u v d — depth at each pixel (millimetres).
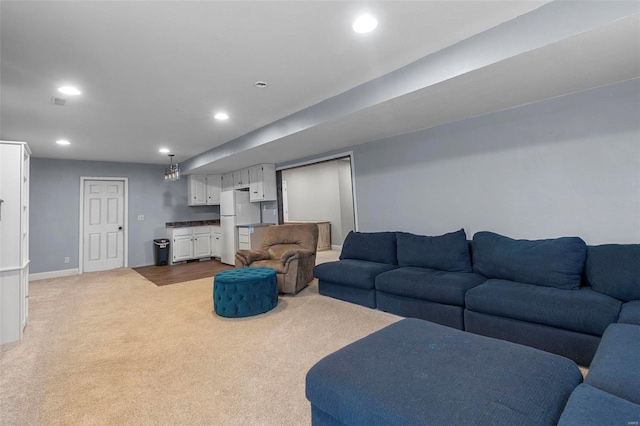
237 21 1934
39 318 3355
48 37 2014
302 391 1871
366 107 2893
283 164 5824
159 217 6988
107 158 6027
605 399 951
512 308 2250
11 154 2801
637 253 2129
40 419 1661
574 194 2686
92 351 2502
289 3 1787
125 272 5988
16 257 2777
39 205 5680
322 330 2795
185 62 2408
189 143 5023
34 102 3047
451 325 2662
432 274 2990
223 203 6711
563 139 2730
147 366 2229
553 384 1110
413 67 2535
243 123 4043
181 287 4676
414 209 3859
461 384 1112
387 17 1949
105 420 1645
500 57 2053
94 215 6258
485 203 3244
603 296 2096
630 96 2406
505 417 944
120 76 2590
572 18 1775
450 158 3504
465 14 1940
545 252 2473
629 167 2424
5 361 2352
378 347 1438
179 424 1604
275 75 2691
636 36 1781
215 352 2426
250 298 3230
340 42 2223
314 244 4594
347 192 7918
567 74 2285
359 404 1108
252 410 1701
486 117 3209
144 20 1882
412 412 1007
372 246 3873
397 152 4012
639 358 1258
